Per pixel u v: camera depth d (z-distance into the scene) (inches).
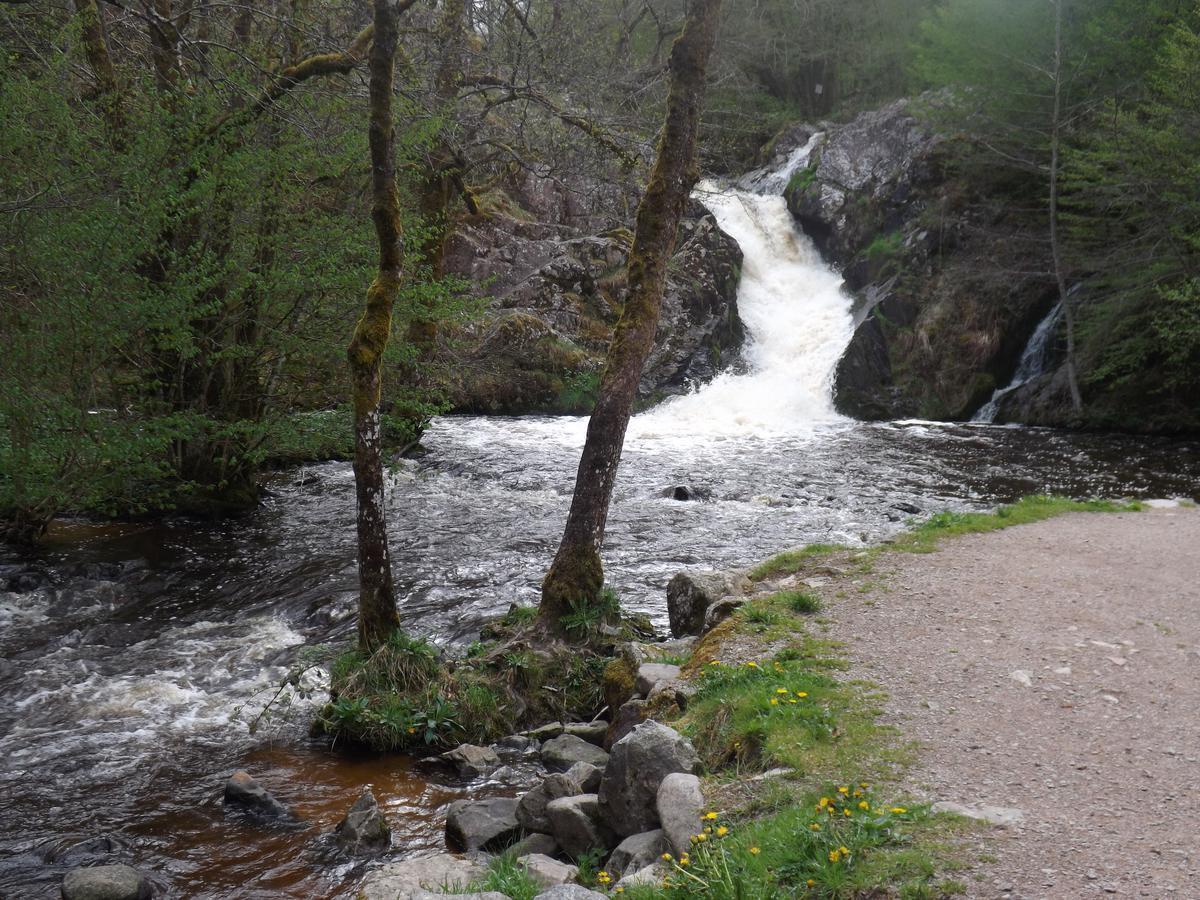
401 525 542.6
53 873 211.9
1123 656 248.7
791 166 1339.8
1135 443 839.7
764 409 1006.4
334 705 288.2
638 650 291.3
